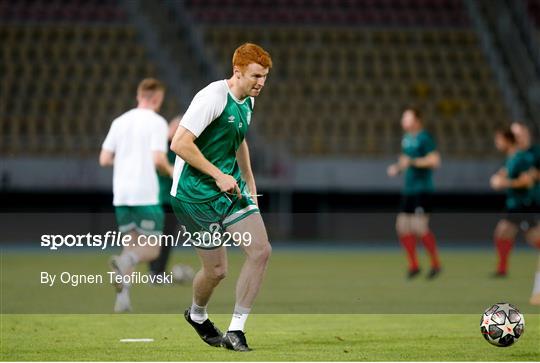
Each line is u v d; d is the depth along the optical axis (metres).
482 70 104.38
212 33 105.31
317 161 85.75
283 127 95.06
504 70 103.88
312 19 108.94
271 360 21.95
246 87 22.75
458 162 86.75
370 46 106.38
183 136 22.36
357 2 111.75
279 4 110.50
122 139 34.62
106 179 82.56
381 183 85.88
